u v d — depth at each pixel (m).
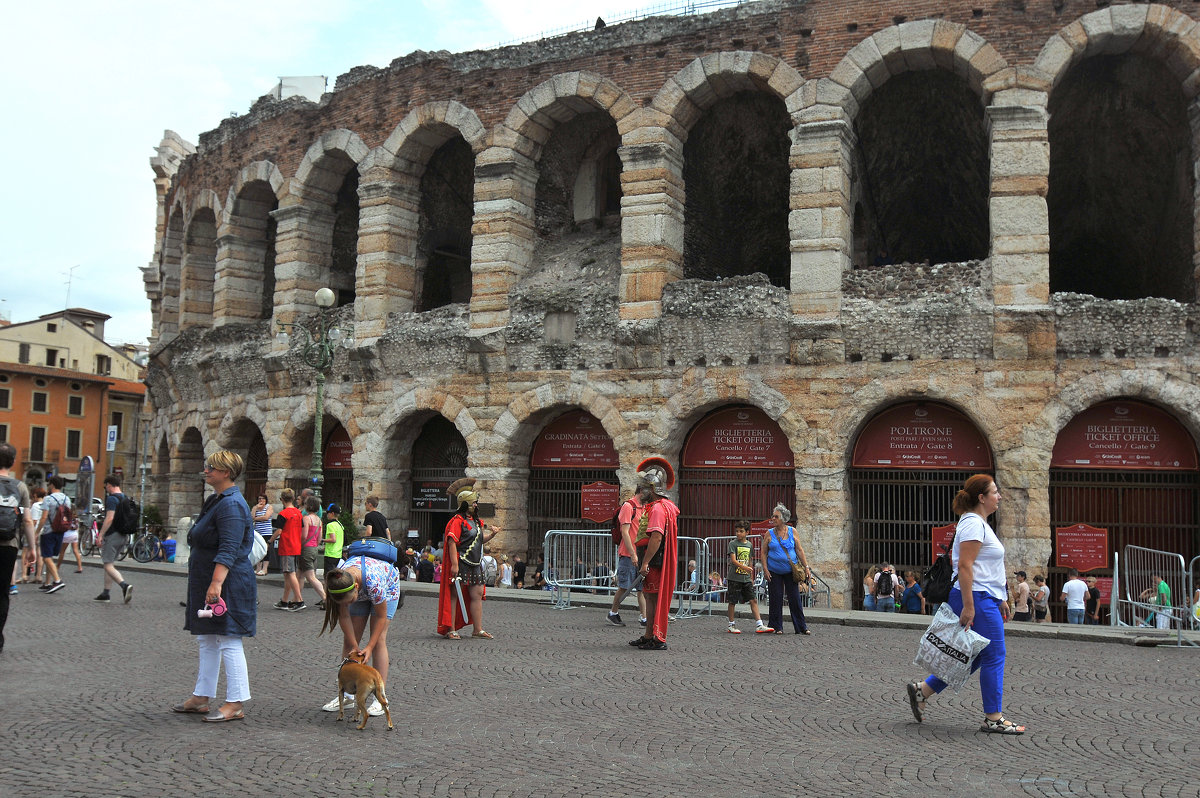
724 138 32.16
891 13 27.02
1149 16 25.22
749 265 36.06
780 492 28.55
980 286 26.05
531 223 32.66
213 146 40.84
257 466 39.59
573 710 11.39
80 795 7.89
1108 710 11.88
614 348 29.48
